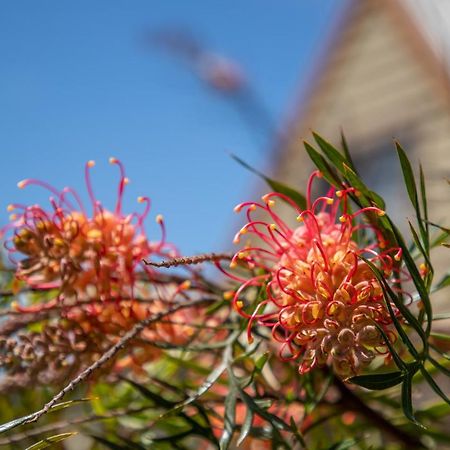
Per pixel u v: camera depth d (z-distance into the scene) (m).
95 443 0.67
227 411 0.55
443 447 0.71
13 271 0.63
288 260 0.52
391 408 0.68
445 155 1.39
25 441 0.67
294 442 0.58
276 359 0.65
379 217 0.53
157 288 0.60
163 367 0.69
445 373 0.50
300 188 1.58
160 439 0.58
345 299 0.50
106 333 0.58
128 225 0.59
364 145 1.53
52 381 0.57
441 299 1.11
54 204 0.58
